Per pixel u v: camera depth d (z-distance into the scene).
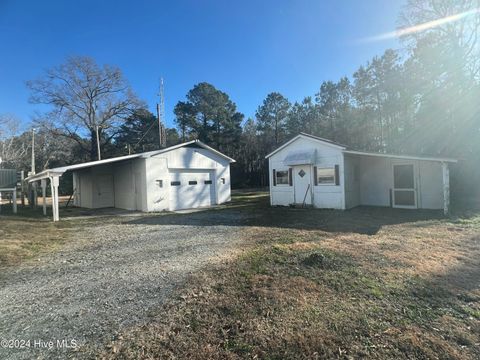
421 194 12.42
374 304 3.61
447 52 20.17
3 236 8.54
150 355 2.71
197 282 4.45
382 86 28.86
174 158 15.91
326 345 2.81
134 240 7.85
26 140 38.66
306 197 13.65
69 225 10.79
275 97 43.38
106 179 17.97
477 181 16.31
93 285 4.53
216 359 2.64
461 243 6.50
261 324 3.20
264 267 5.03
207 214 12.90
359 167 14.09
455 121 18.95
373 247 6.20
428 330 3.05
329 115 37.03
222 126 43.28
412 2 21.17
